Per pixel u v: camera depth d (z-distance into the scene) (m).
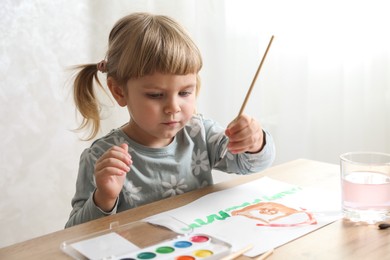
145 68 0.80
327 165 0.92
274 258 0.56
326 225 0.65
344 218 0.67
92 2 1.44
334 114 1.66
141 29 0.83
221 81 1.57
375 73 1.63
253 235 0.62
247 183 0.82
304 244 0.59
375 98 1.66
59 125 1.46
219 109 1.58
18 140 1.41
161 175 0.91
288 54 1.60
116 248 0.58
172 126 0.83
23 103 1.40
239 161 0.92
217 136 0.98
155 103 0.82
